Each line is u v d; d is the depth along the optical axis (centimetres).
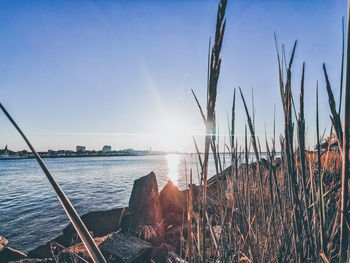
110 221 680
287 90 65
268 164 85
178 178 2762
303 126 62
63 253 336
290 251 83
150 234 451
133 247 376
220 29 41
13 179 3506
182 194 617
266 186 104
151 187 593
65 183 2773
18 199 1831
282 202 90
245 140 90
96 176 3628
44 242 846
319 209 60
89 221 660
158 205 570
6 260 444
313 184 67
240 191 100
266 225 91
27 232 974
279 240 89
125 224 541
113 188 2266
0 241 666
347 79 35
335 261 68
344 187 39
